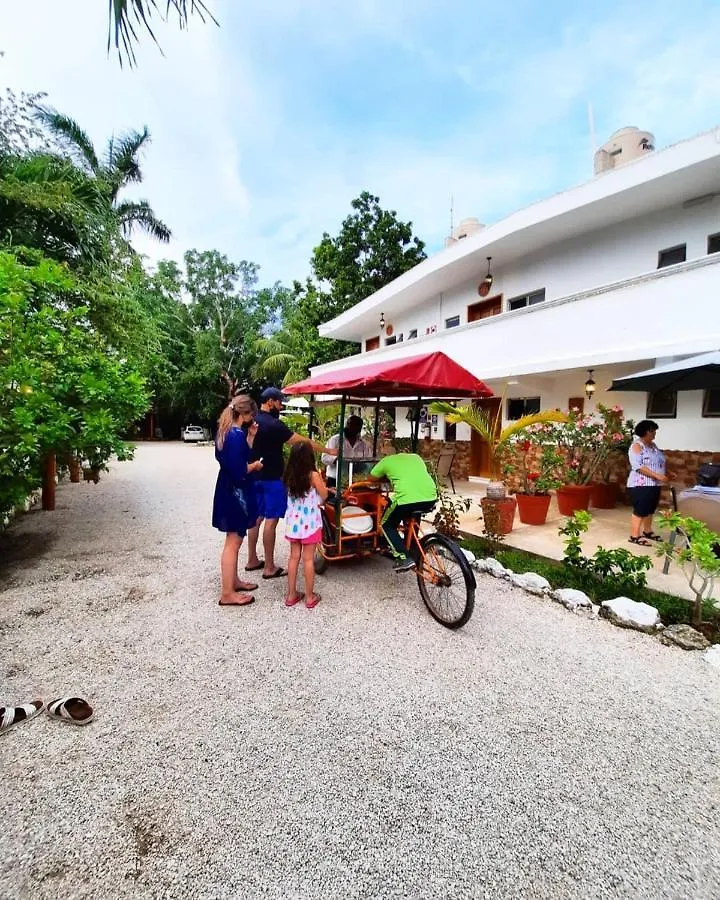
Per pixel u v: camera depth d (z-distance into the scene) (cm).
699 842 184
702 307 623
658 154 700
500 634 353
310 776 214
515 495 741
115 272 960
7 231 746
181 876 167
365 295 2009
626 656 322
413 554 401
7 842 180
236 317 3173
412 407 516
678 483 761
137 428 770
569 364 780
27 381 433
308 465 383
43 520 710
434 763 223
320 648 330
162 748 231
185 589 439
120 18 203
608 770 221
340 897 161
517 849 180
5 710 247
